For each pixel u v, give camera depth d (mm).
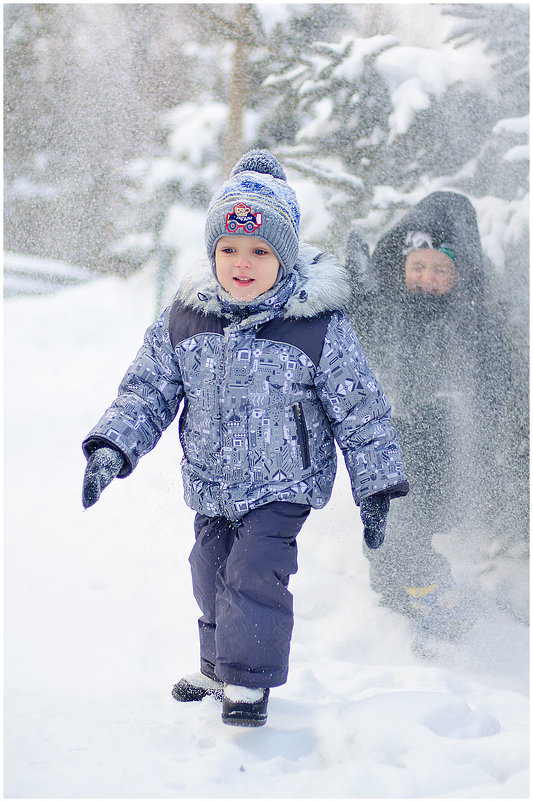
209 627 1955
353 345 1915
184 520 3383
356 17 4883
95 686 2104
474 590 2693
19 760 1637
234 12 4965
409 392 2850
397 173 4594
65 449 4430
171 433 4211
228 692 1741
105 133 5492
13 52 5426
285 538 1845
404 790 1483
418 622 2566
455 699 1756
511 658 2408
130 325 6387
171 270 5566
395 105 4566
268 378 1861
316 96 4699
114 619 2572
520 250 3879
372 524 1879
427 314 2879
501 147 4422
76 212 5750
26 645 2377
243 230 1840
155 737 1752
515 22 4582
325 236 4578
